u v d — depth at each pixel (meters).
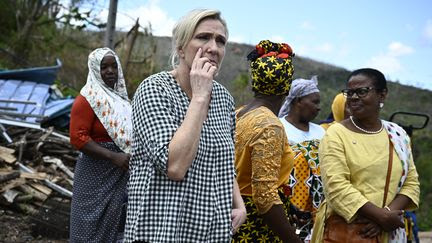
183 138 2.29
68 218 6.02
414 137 17.97
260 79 3.10
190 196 2.37
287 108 4.75
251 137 2.96
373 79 3.41
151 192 2.36
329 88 23.27
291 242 2.92
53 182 6.88
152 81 2.46
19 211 6.16
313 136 4.58
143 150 2.42
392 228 3.24
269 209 2.88
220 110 2.60
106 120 4.22
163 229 2.32
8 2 15.29
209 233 2.39
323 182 3.42
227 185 2.47
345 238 3.29
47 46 14.52
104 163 4.14
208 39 2.49
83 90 4.27
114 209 4.14
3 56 13.94
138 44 12.76
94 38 15.03
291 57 3.25
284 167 3.08
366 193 3.31
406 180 3.44
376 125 3.47
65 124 8.92
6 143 7.50
